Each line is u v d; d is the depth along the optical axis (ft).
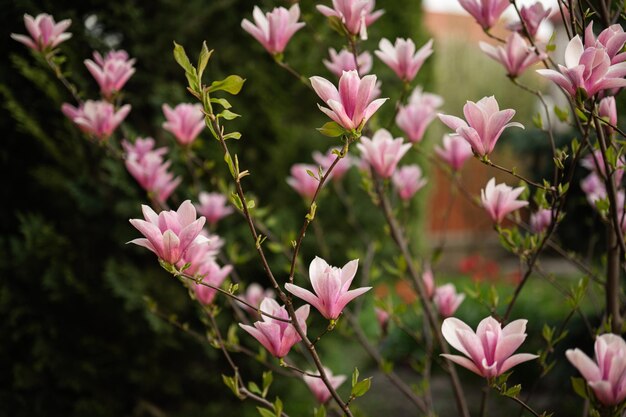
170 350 12.53
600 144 4.09
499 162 34.40
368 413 14.56
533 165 23.20
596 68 3.36
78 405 11.09
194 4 12.38
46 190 11.43
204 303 5.25
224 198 7.57
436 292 6.31
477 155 3.86
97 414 11.29
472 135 3.77
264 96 13.19
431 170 18.39
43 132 10.69
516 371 15.87
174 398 13.06
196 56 12.64
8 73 10.62
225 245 12.34
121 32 11.96
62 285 10.82
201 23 12.55
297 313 3.79
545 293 19.67
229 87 3.47
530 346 15.48
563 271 27.20
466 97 38.78
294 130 14.02
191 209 3.74
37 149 11.15
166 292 11.85
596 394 2.87
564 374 13.67
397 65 5.63
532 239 4.98
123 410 12.16
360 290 3.50
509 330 3.40
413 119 6.41
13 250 10.52
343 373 16.39
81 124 6.37
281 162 13.70
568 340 13.67
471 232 36.94
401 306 6.27
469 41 39.42
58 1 10.75
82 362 11.07
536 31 4.91
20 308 10.52
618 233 4.25
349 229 14.87
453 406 15.25
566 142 19.22
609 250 4.89
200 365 13.01
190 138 6.56
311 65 13.78
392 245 15.90
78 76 10.69
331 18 4.94
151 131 12.45
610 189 4.19
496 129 3.75
